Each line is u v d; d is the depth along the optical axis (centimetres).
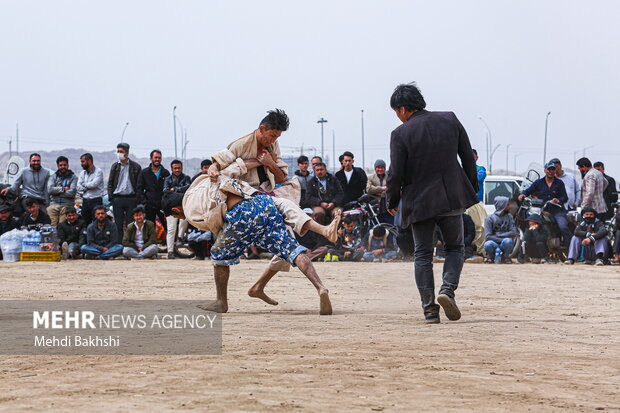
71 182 2441
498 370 632
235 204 1043
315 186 2272
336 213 1030
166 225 2478
